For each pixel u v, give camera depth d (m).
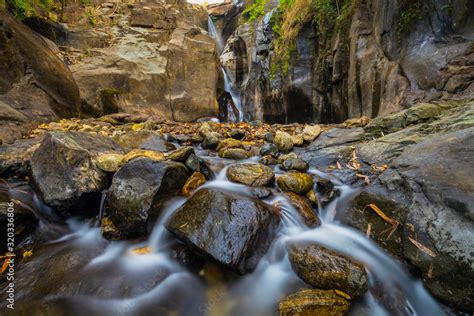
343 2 7.59
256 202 2.40
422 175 2.20
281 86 10.43
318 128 5.24
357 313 1.69
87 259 2.30
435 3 4.66
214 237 2.04
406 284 1.94
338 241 2.34
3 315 1.74
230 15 20.06
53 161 2.82
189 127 6.41
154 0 12.48
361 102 6.52
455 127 2.90
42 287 1.97
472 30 4.26
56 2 9.56
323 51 8.36
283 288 1.92
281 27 10.56
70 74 7.05
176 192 2.79
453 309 1.71
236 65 15.75
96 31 9.85
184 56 10.70
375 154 3.49
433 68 4.57
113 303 1.87
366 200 2.54
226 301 1.89
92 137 3.45
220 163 3.81
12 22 5.92
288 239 2.32
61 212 2.73
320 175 3.44
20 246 2.42
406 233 2.02
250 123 7.62
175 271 2.15
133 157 3.08
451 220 1.80
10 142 3.76
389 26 5.63
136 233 2.51
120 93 8.55
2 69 5.00
